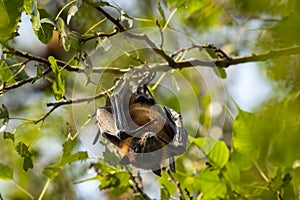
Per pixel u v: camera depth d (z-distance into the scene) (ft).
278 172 31.27
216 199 32.73
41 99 40.65
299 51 17.25
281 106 20.48
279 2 19.07
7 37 26.03
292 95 19.70
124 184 33.30
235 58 30.71
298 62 17.35
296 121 19.72
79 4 25.32
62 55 38.37
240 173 32.50
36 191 41.37
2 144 38.58
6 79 27.25
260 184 32.55
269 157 31.30
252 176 32.60
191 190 32.73
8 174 32.27
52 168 32.30
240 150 31.76
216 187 32.30
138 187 33.06
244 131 31.40
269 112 20.85
